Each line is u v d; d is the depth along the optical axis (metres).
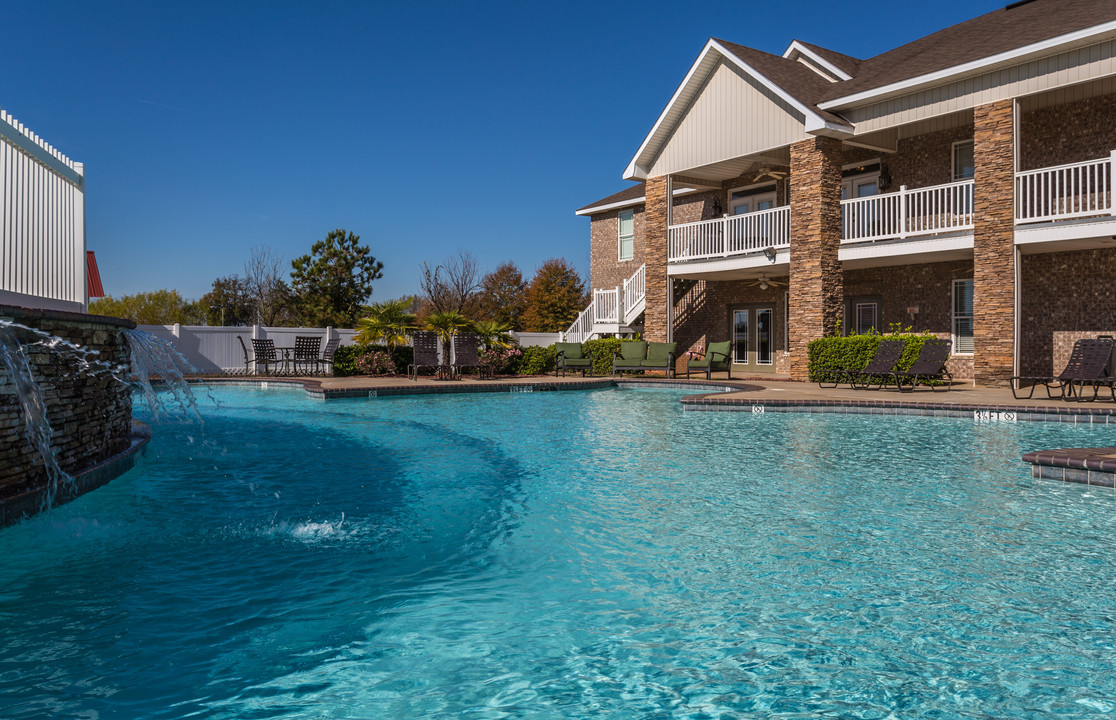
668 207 20.58
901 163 17.78
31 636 3.01
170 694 2.54
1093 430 9.38
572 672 2.75
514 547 4.40
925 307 17.53
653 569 4.00
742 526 4.89
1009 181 13.74
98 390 6.28
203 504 5.40
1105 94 14.16
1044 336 15.26
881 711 2.45
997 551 4.28
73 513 5.08
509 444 8.59
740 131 18.44
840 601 3.50
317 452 7.95
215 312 44.03
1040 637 3.05
